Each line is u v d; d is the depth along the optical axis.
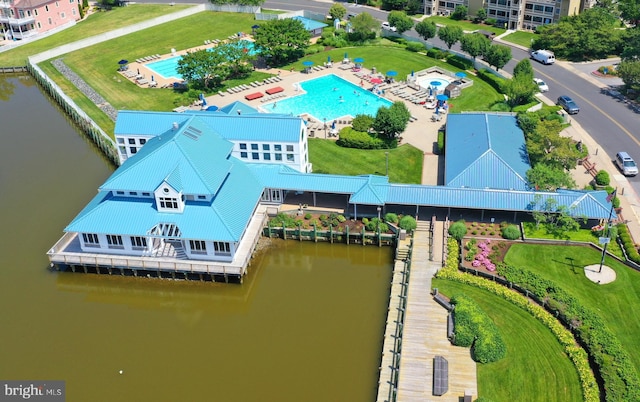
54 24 165.38
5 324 70.06
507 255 74.31
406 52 141.50
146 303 74.75
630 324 63.66
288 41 134.12
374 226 80.25
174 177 74.50
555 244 76.00
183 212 75.12
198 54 122.00
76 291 75.62
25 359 65.00
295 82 127.69
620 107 111.56
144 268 74.94
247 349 65.88
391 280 75.56
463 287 69.94
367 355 64.19
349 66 134.12
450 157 89.44
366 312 70.56
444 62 135.25
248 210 78.25
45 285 76.06
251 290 75.31
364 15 145.75
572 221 75.75
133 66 138.25
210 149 81.56
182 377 62.38
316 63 137.25
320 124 109.44
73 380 62.22
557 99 113.88
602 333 61.66
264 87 125.94
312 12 167.62
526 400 55.91
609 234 74.56
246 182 82.88
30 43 154.88
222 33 157.12
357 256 80.69
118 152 91.94
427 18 167.88
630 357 59.50
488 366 59.66
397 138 102.31
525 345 61.69
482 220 80.94
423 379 58.69
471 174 83.62
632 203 83.06
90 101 122.19
